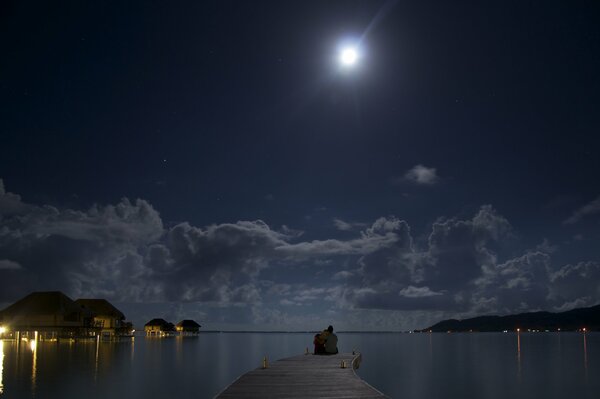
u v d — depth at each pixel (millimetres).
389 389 37969
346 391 18734
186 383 35188
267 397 17453
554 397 34312
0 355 54844
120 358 55000
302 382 20984
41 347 71500
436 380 43594
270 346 111375
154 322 148375
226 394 18094
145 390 31297
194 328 153000
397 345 130500
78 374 37469
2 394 28141
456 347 116500
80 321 86438
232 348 95812
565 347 114125
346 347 114438
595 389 38094
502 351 94938
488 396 34688
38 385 31578
